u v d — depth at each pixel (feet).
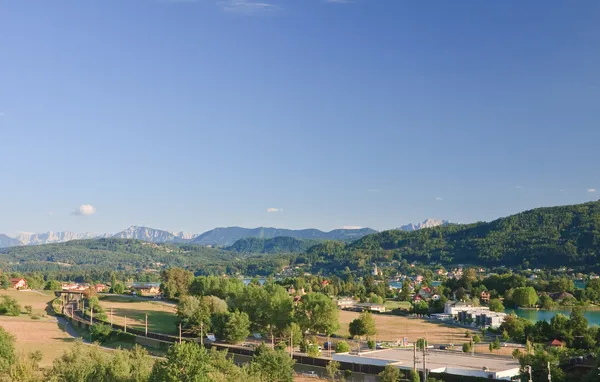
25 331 567.59
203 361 235.20
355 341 609.83
